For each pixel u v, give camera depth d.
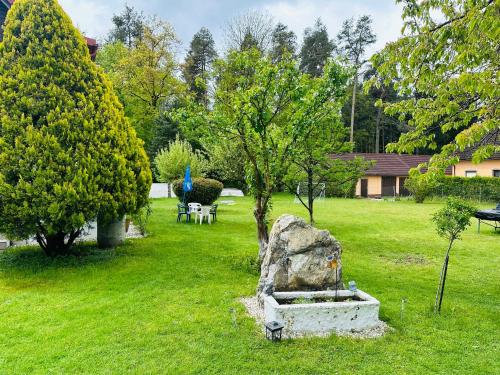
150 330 4.63
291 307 4.65
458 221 5.27
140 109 33.91
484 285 6.98
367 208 20.89
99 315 5.11
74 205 6.93
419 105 5.77
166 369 3.75
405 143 5.71
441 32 4.77
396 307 5.63
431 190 26.31
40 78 7.18
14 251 8.45
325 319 4.73
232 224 13.90
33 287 6.29
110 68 34.47
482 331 4.82
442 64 5.13
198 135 7.96
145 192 8.71
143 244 9.80
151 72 31.67
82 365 3.81
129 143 8.38
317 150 10.58
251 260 8.03
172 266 7.68
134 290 6.16
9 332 4.56
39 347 4.18
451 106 5.18
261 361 3.96
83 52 7.98
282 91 7.12
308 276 5.55
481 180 25.23
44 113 7.06
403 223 15.11
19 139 6.73
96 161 7.29
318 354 4.12
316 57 38.59
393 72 5.34
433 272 7.87
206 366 3.83
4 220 6.79
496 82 4.44
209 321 4.94
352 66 7.01
